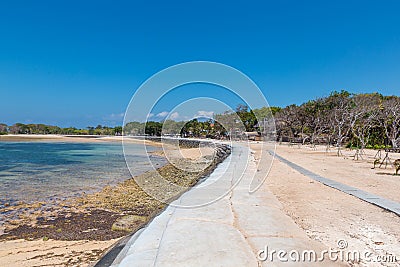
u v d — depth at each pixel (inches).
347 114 1187.9
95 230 277.3
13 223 298.8
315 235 181.0
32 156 1081.4
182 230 177.5
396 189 334.0
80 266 199.2
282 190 321.1
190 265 133.2
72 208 354.9
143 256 153.8
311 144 1441.9
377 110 1128.8
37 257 216.1
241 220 200.4
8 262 206.8
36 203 379.9
